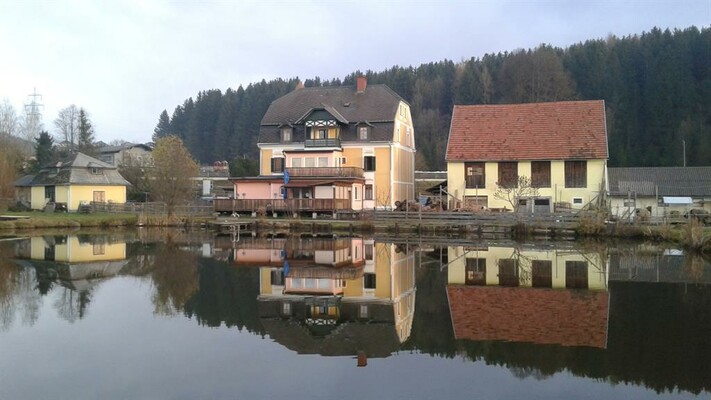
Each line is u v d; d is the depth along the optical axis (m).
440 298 17.58
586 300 16.89
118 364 11.28
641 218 37.44
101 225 50.81
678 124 82.50
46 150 80.25
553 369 10.69
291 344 12.75
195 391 9.79
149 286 19.98
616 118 87.44
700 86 87.06
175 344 12.72
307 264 25.75
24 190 68.94
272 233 44.34
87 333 13.62
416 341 12.79
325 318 15.16
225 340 13.06
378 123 56.12
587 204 41.84
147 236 42.12
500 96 103.06
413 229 42.94
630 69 94.44
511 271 22.88
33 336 13.34
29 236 41.72
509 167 46.78
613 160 78.81
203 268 24.50
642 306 15.92
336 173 52.72
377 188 55.53
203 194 80.19
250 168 79.88
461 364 11.10
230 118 138.88
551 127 47.84
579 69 97.94
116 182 65.38
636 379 10.07
